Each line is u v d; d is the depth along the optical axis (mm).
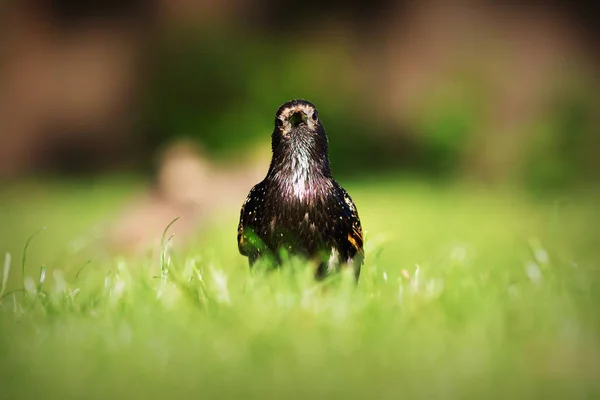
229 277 6277
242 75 27203
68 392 3957
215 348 4410
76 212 19031
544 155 23750
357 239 5938
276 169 5746
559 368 4195
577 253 10375
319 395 3861
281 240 5766
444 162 25703
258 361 4246
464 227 15250
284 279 5477
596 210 17609
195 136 26797
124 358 4305
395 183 23922
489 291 5699
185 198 12383
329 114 27000
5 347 4629
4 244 15414
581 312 5047
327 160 5840
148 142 27328
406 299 5422
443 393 3887
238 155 20625
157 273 7684
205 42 27562
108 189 23359
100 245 11469
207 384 4016
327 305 4996
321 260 5812
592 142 24141
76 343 4566
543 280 5988
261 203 5801
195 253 7297
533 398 3834
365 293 5586
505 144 24859
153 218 11773
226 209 14375
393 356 4309
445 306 5148
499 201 19828
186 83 27203
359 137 26859
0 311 5508
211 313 5035
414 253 11984
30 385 4051
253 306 5000
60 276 6789
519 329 4727
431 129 25906
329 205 5734
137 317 4930
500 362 4227
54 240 15562
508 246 12242
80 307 5559
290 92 27156
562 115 24703
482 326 4703
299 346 4402
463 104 25812
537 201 19766
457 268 7078
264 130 26672
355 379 4047
